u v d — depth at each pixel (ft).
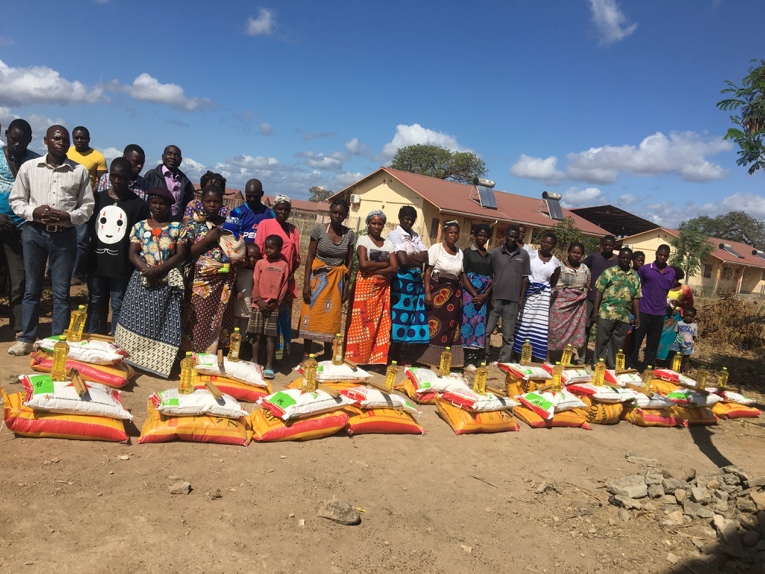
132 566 9.46
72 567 9.19
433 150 183.52
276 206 21.44
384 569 10.60
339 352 18.51
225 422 14.71
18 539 9.64
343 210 21.86
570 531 13.16
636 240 129.59
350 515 11.91
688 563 12.36
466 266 26.21
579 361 29.81
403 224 23.91
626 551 12.59
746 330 49.21
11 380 16.46
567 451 18.26
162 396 14.51
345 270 22.27
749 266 142.92
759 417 26.11
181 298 19.43
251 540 10.74
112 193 20.54
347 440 16.25
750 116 27.84
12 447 12.66
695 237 98.73
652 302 30.07
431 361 24.68
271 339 20.94
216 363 17.79
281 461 14.25
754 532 13.29
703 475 16.85
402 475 14.62
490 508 13.64
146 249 18.74
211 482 12.64
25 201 18.95
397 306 23.54
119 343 18.93
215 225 20.45
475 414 18.62
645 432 21.65
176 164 24.27
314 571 10.19
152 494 11.74
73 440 13.43
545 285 27.27
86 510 10.80
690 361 38.70
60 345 13.62
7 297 26.81
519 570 11.30
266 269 20.35
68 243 19.51
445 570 10.87
